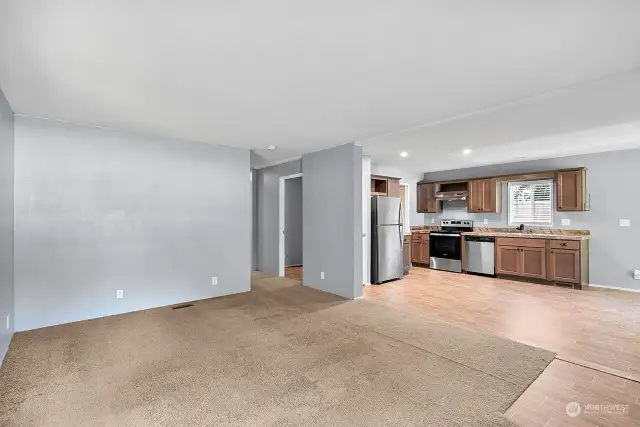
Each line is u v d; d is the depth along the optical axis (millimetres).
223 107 3166
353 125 3805
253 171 6996
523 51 2100
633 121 3668
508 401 2182
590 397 2238
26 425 1924
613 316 3951
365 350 2959
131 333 3348
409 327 3555
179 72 2393
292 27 1824
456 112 3342
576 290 5293
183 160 4520
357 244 4711
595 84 2635
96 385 2359
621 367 2654
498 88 2715
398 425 1935
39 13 1663
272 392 2275
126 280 4059
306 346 3043
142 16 1704
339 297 4777
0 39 1917
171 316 3896
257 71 2385
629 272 5258
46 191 3557
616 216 5383
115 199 3988
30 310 3455
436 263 7273
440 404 2141
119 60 2203
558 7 1634
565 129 4020
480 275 6559
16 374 2514
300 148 5059
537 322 3734
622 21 1751
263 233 6805
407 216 7844
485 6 1631
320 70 2375
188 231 4555
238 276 5035
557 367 2654
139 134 4160
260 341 3156
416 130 4051
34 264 3480
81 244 3762
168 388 2322
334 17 1729
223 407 2105
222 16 1712
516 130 4059
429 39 1956
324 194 5117
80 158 3762
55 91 2752
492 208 6766
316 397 2217
